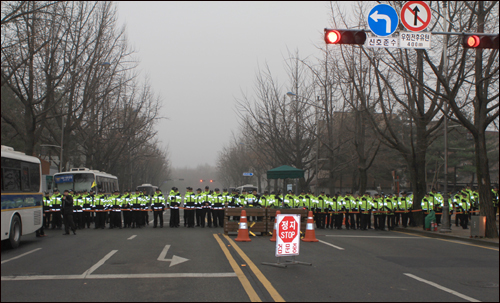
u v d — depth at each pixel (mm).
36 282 7855
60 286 7543
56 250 12266
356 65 24531
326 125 36031
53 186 28656
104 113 40656
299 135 38281
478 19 16297
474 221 16156
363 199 21656
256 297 6797
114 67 35344
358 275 8766
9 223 12609
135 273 8711
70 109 32844
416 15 11492
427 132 22016
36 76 28391
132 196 21234
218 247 12930
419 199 21797
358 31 11133
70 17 26812
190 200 21281
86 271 8906
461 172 55500
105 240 14938
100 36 31828
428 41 11469
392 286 7785
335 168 34312
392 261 10711
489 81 17234
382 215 21625
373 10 11320
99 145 42844
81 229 20672
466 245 14766
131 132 43875
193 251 11969
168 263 9922
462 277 8719
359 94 21906
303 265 9883
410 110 20344
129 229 20391
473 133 16656
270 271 9031
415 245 14445
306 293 7133
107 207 21609
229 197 21281
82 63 32031
